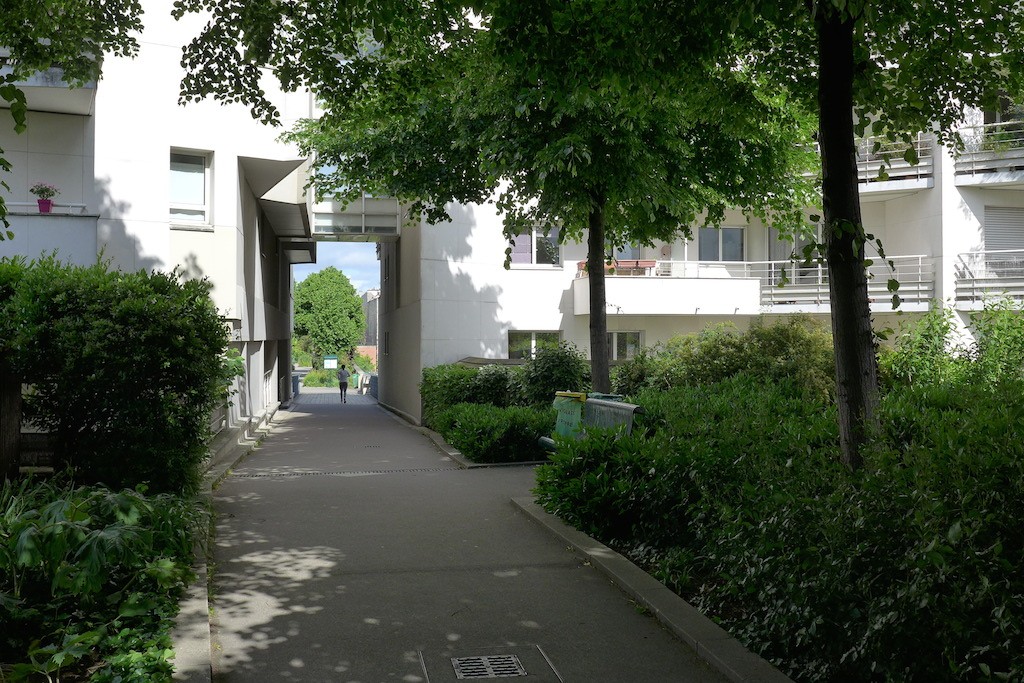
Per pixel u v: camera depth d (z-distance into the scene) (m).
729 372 14.36
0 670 3.97
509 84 10.19
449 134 13.33
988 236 20.70
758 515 5.05
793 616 4.27
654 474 7.05
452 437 14.95
